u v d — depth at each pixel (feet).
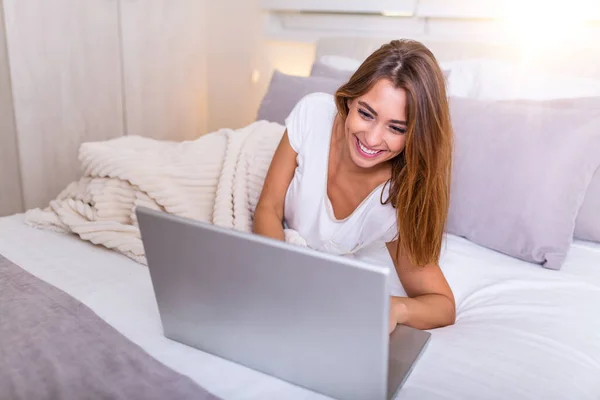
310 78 6.36
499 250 4.50
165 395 2.28
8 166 7.57
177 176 4.40
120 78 8.57
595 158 4.19
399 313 3.01
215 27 9.52
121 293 3.36
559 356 2.89
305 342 2.30
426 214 3.30
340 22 7.72
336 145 3.90
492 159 4.42
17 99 7.31
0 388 2.31
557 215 4.18
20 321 2.82
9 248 4.02
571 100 4.88
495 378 2.62
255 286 2.28
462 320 3.44
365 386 2.26
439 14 6.67
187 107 9.79
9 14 7.01
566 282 3.94
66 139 8.00
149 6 8.71
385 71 3.05
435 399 2.43
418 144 3.16
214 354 2.70
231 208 4.36
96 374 2.39
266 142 4.76
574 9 5.65
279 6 8.16
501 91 5.64
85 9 7.86
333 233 4.04
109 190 4.33
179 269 2.48
